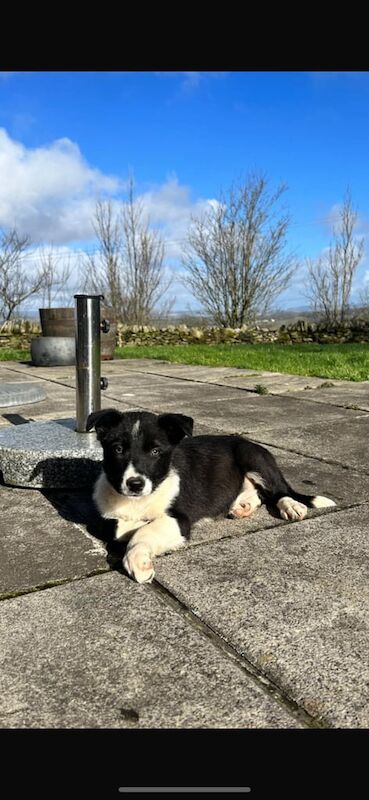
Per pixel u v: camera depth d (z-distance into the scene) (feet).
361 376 8.64
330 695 1.67
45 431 4.09
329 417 5.76
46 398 6.89
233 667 1.80
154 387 7.94
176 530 2.71
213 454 3.29
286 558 2.60
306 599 2.22
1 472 3.76
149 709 1.62
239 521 3.11
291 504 3.13
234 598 2.22
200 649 1.89
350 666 1.80
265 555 2.63
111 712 1.61
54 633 1.98
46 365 11.07
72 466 3.51
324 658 1.84
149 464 2.76
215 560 2.58
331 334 18.31
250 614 2.10
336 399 6.81
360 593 2.27
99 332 4.01
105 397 7.01
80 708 1.62
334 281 25.63
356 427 5.29
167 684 1.72
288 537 2.85
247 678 1.75
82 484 3.54
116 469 2.79
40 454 3.51
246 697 1.66
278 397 7.00
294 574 2.43
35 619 2.08
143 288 27.17
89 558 2.60
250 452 3.35
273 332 18.74
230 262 25.93
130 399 6.86
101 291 27.35
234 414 5.94
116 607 2.16
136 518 2.81
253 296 26.27
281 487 3.34
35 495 3.49
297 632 1.99
